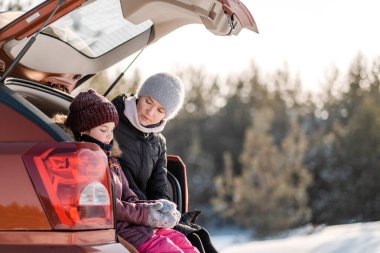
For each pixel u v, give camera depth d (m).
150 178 4.48
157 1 4.03
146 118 4.36
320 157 46.56
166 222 3.82
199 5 3.93
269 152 42.06
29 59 4.32
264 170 41.69
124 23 4.42
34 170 3.15
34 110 3.28
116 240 3.29
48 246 3.12
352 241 13.73
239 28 4.05
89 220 3.16
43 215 3.14
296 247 14.15
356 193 44.91
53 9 3.52
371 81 56.00
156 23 4.47
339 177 45.66
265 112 44.91
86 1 3.56
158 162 4.49
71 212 3.12
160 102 4.36
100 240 3.21
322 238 14.84
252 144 43.47
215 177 57.00
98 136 3.72
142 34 4.56
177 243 3.89
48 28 4.26
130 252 3.39
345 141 45.94
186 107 64.75
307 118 60.41
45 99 4.21
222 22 3.99
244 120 64.19
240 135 64.12
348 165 45.75
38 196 3.14
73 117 3.71
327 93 61.03
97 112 3.68
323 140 47.31
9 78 3.91
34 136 3.23
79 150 3.16
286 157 42.16
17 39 3.62
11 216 3.16
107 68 4.68
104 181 3.23
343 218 45.22
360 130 45.88
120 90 10.95
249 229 40.72
